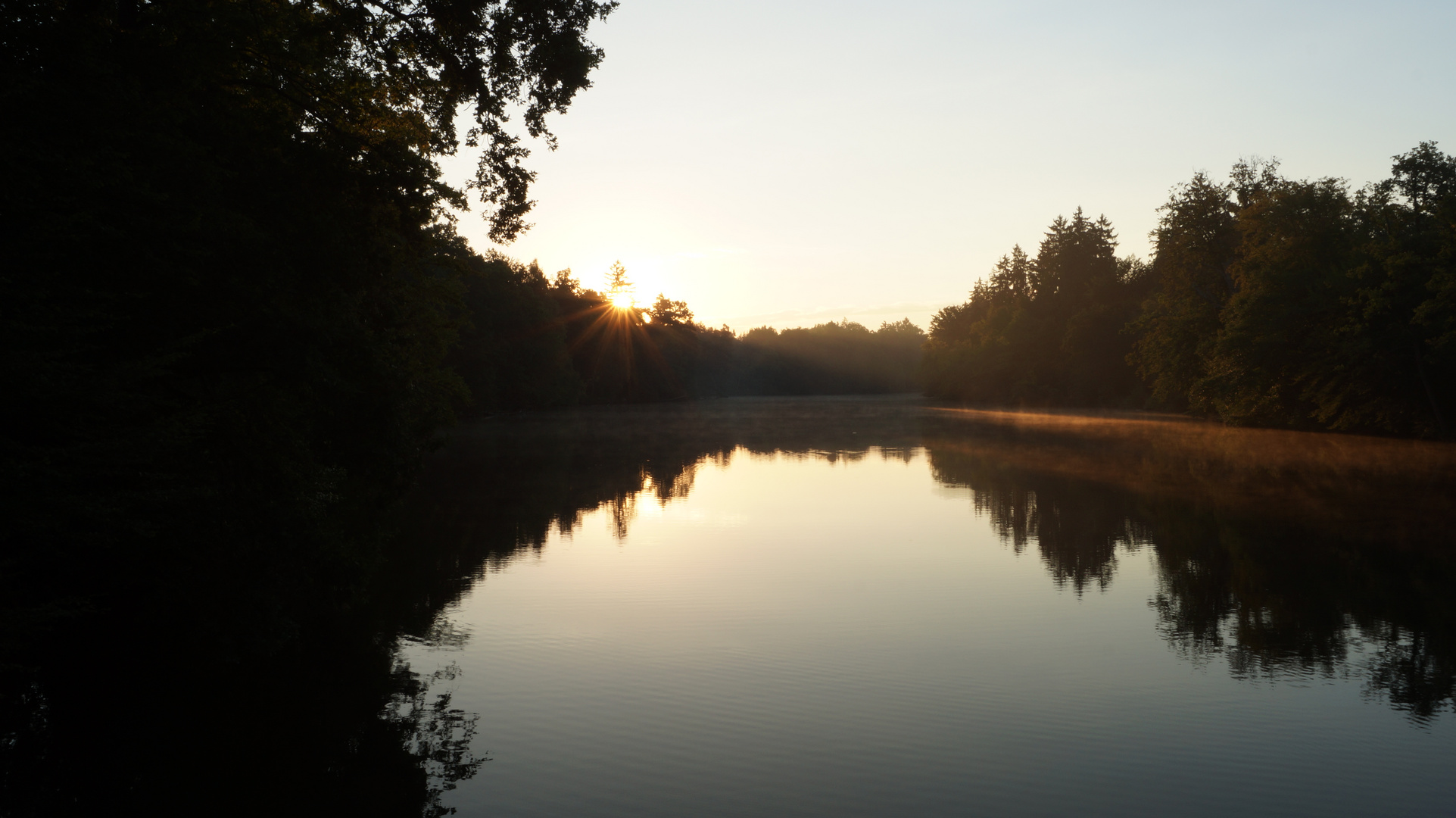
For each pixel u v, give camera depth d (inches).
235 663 486.0
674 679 458.6
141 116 382.0
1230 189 2514.8
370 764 361.7
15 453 321.4
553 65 584.1
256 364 473.7
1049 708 417.4
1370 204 2257.6
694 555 776.3
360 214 535.2
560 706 421.7
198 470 440.1
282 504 485.4
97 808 333.1
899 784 339.9
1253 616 577.6
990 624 560.7
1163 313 2605.8
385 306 618.8
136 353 399.9
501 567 728.3
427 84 601.0
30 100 339.3
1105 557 763.4
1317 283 1937.7
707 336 6958.7
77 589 434.6
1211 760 359.9
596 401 4857.3
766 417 3489.2
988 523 951.0
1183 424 2691.9
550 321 3976.4
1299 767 353.1
